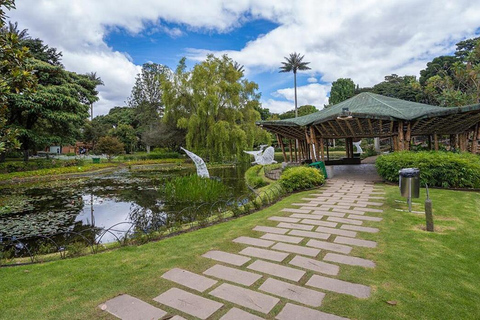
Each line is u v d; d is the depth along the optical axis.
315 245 3.53
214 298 2.31
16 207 8.49
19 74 4.57
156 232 4.60
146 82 38.81
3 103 4.80
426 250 3.19
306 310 2.07
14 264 3.40
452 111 8.34
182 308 2.16
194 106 25.45
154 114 38.81
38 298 2.40
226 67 25.14
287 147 41.69
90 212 7.78
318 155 12.09
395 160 8.19
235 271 2.84
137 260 3.26
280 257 3.18
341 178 10.52
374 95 13.15
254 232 4.24
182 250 3.56
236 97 23.52
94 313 2.13
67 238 5.54
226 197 9.18
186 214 7.18
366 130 12.39
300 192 8.08
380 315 1.98
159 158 30.89
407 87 36.12
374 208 5.41
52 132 21.48
